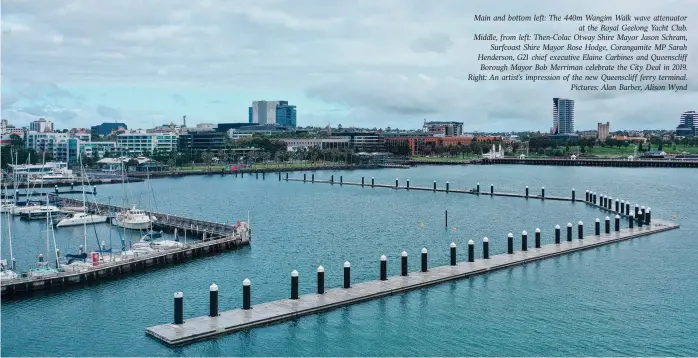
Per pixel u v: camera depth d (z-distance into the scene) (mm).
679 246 128625
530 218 180750
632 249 125688
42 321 87750
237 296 98125
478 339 79500
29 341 80875
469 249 111062
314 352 75938
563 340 79062
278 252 131375
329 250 133500
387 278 100875
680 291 97688
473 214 190875
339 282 105375
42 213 198000
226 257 126250
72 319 88500
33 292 100500
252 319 82250
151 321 87312
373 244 140500
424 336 80125
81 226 179250
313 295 92062
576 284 101000
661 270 109500
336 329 82125
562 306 90688
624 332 81500
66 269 108000
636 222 163500
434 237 149500
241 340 78562
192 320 82375
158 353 75438
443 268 107125
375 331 81562
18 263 128375
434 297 94125
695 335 80438
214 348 76688
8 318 88875
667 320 85438
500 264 109562
